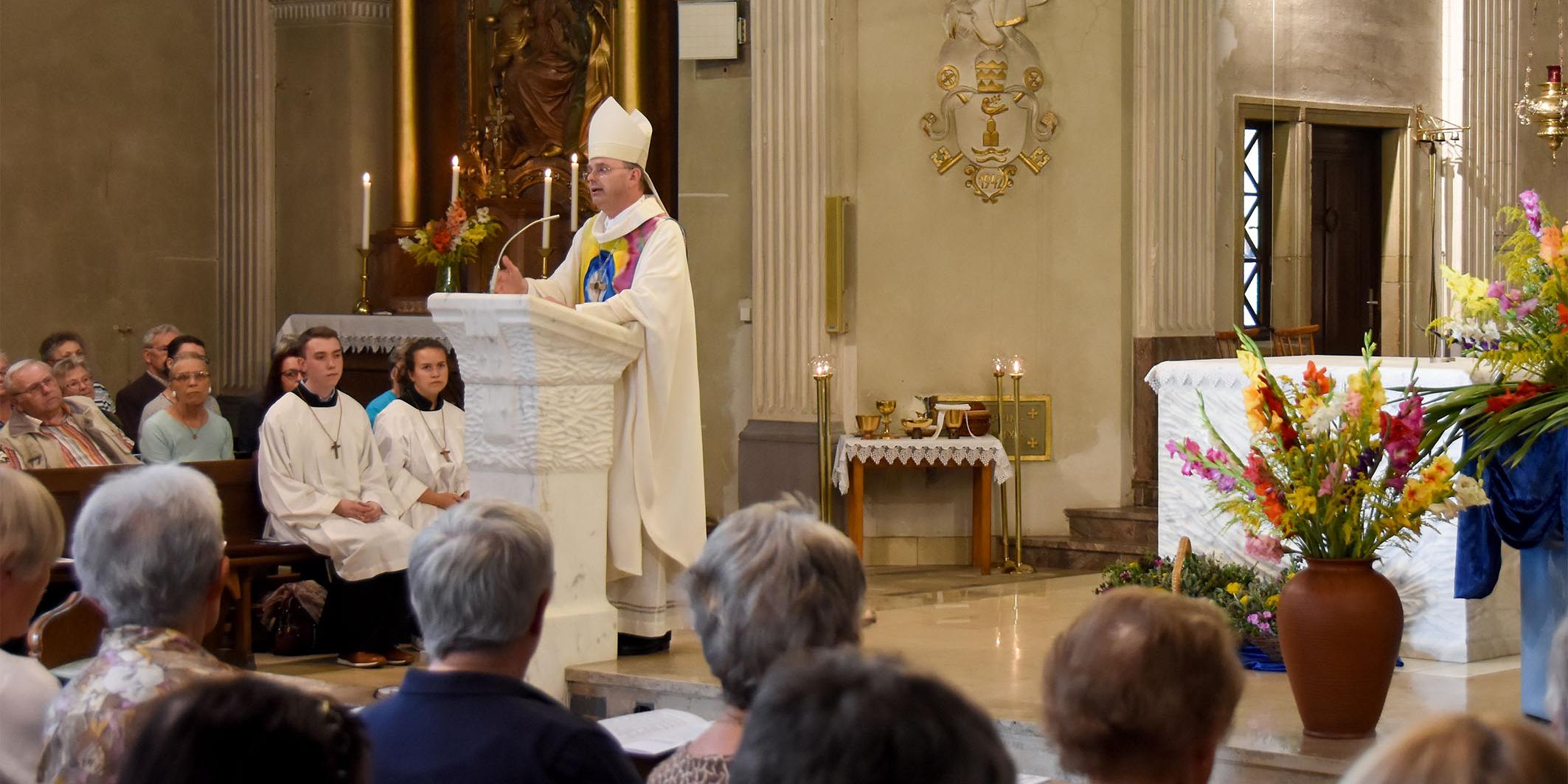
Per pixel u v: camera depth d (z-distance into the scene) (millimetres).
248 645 6961
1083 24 10375
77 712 2625
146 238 12914
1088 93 10383
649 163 11609
